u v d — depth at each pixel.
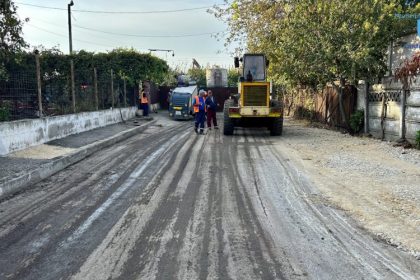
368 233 5.44
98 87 19.34
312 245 4.99
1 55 12.31
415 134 12.11
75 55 27.47
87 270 4.28
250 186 7.88
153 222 5.77
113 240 5.10
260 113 16.12
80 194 7.32
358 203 6.77
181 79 34.91
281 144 13.78
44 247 4.89
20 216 6.09
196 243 5.00
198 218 5.95
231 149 12.67
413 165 9.73
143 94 25.84
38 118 12.48
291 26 16.47
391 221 5.90
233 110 16.27
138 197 7.08
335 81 18.67
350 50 14.49
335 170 9.30
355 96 16.41
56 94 15.54
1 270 4.30
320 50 15.38
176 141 14.85
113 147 13.36
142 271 4.25
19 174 8.12
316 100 22.03
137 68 27.97
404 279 4.16
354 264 4.48
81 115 16.11
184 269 4.30
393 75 13.51
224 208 6.45
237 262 4.48
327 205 6.65
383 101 13.91
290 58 16.98
